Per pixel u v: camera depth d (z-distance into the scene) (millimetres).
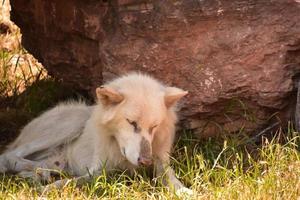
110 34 11984
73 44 12867
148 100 10352
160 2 11570
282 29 11305
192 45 11562
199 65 11586
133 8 11719
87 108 12016
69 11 12500
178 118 11734
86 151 11438
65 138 11797
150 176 11047
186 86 11703
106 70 12000
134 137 10227
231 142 11547
